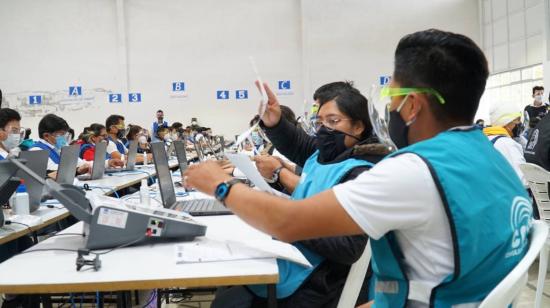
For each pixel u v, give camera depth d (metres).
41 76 11.20
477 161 0.81
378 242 0.89
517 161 2.93
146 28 11.31
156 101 11.43
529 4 9.60
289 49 11.41
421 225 0.79
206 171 1.08
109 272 1.16
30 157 2.10
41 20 11.12
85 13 11.17
